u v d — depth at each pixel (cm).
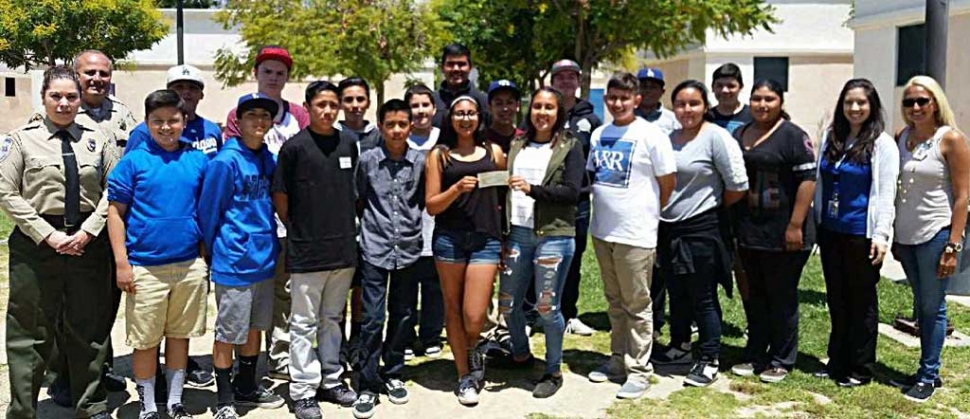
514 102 557
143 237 465
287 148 488
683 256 560
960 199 518
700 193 553
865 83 534
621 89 532
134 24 1880
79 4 1802
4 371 596
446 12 1986
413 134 584
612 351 583
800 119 2094
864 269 546
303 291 501
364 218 526
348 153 501
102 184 482
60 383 528
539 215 528
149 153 468
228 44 2334
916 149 533
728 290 570
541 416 517
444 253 524
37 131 461
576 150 523
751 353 596
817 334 681
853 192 540
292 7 1584
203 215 480
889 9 1627
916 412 519
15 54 1852
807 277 909
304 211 490
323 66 1502
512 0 1730
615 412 523
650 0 1464
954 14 1437
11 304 467
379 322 525
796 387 560
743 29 1623
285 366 582
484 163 520
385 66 1560
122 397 546
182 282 477
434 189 518
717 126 554
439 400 546
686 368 609
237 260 482
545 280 532
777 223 554
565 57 1936
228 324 486
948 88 1463
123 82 2345
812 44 2077
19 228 459
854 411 521
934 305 536
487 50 2111
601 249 556
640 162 529
